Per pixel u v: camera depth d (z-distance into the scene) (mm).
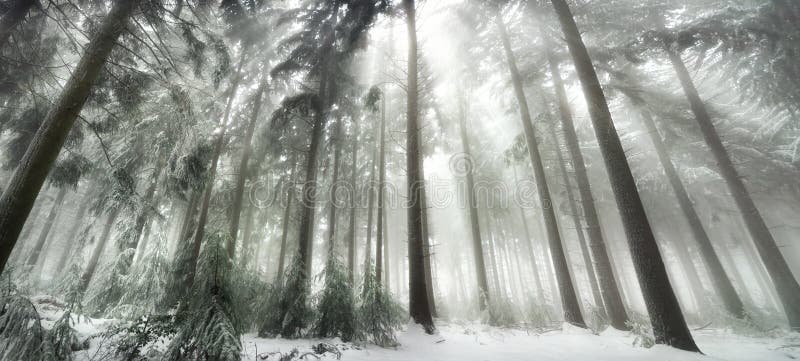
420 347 6176
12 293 4668
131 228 8375
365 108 10172
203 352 3564
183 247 7488
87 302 7066
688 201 13305
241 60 12102
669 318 5996
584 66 8023
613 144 7227
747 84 11000
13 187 4836
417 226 8430
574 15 12281
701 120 12453
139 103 8328
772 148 15906
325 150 14414
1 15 6258
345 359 4820
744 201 11000
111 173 7676
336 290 6695
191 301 4344
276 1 13594
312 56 10828
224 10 10203
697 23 10695
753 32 9891
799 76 9633
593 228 10656
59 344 3814
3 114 8133
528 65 13938
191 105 8789
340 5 10805
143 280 7129
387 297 6898
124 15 6352
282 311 6613
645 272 6406
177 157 9281
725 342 7676
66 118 5480
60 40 7902
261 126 13609
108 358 3867
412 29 10805
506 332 8539
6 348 3605
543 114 13234
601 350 6168
